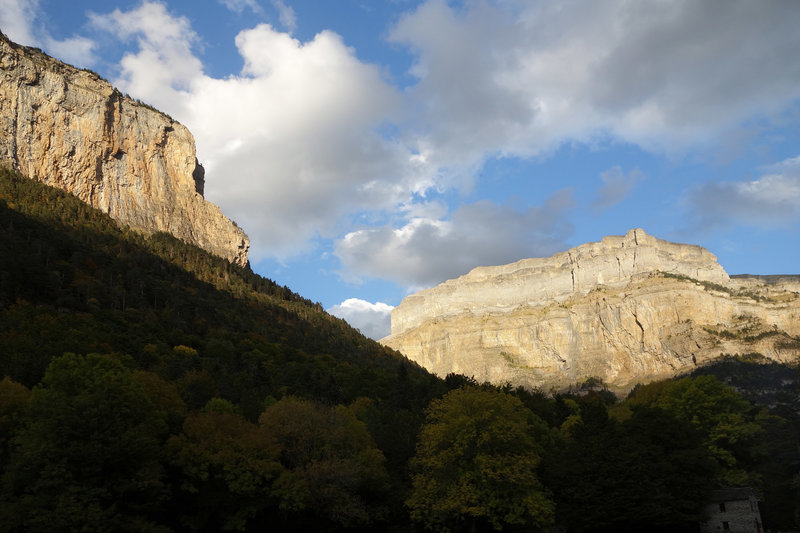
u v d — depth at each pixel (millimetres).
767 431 110688
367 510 86188
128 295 182625
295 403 88812
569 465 87625
